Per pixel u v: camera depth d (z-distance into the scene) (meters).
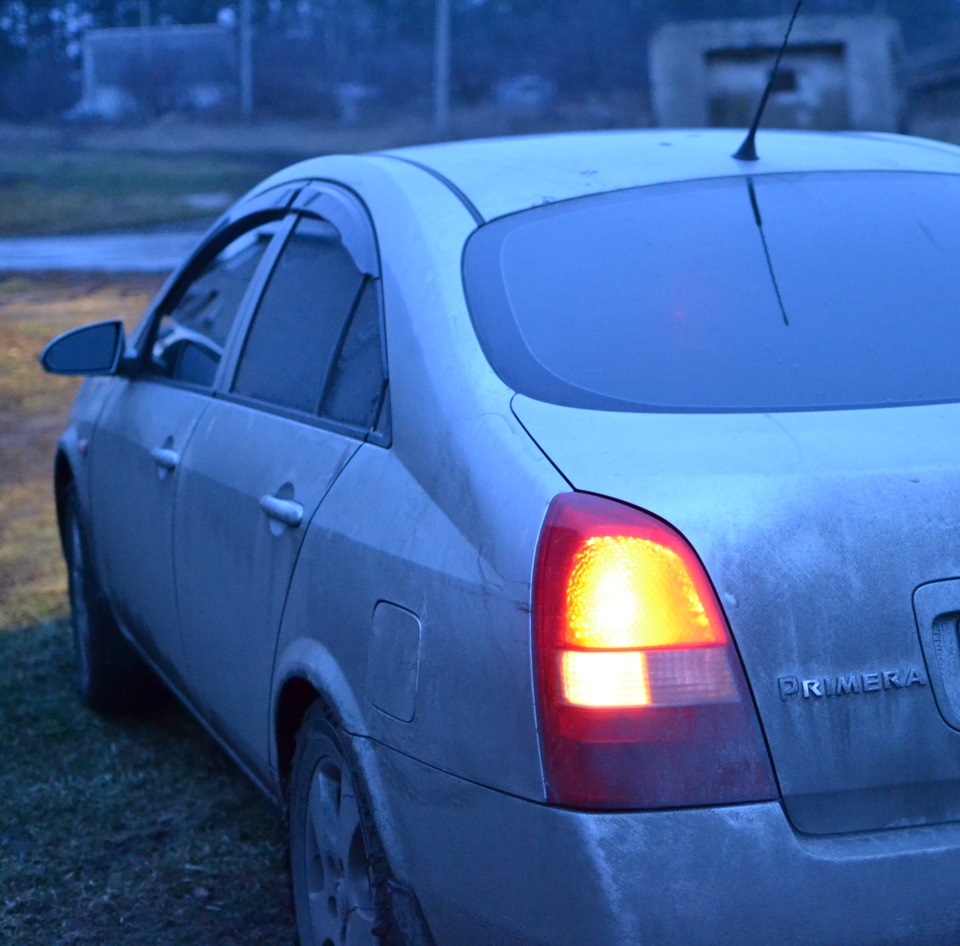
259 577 2.60
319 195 3.04
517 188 2.59
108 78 56.66
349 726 2.16
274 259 3.15
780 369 2.17
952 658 1.81
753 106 12.37
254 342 3.06
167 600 3.24
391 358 2.35
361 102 55.50
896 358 2.21
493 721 1.84
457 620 1.91
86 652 4.22
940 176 2.73
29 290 16.08
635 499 1.81
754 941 1.70
